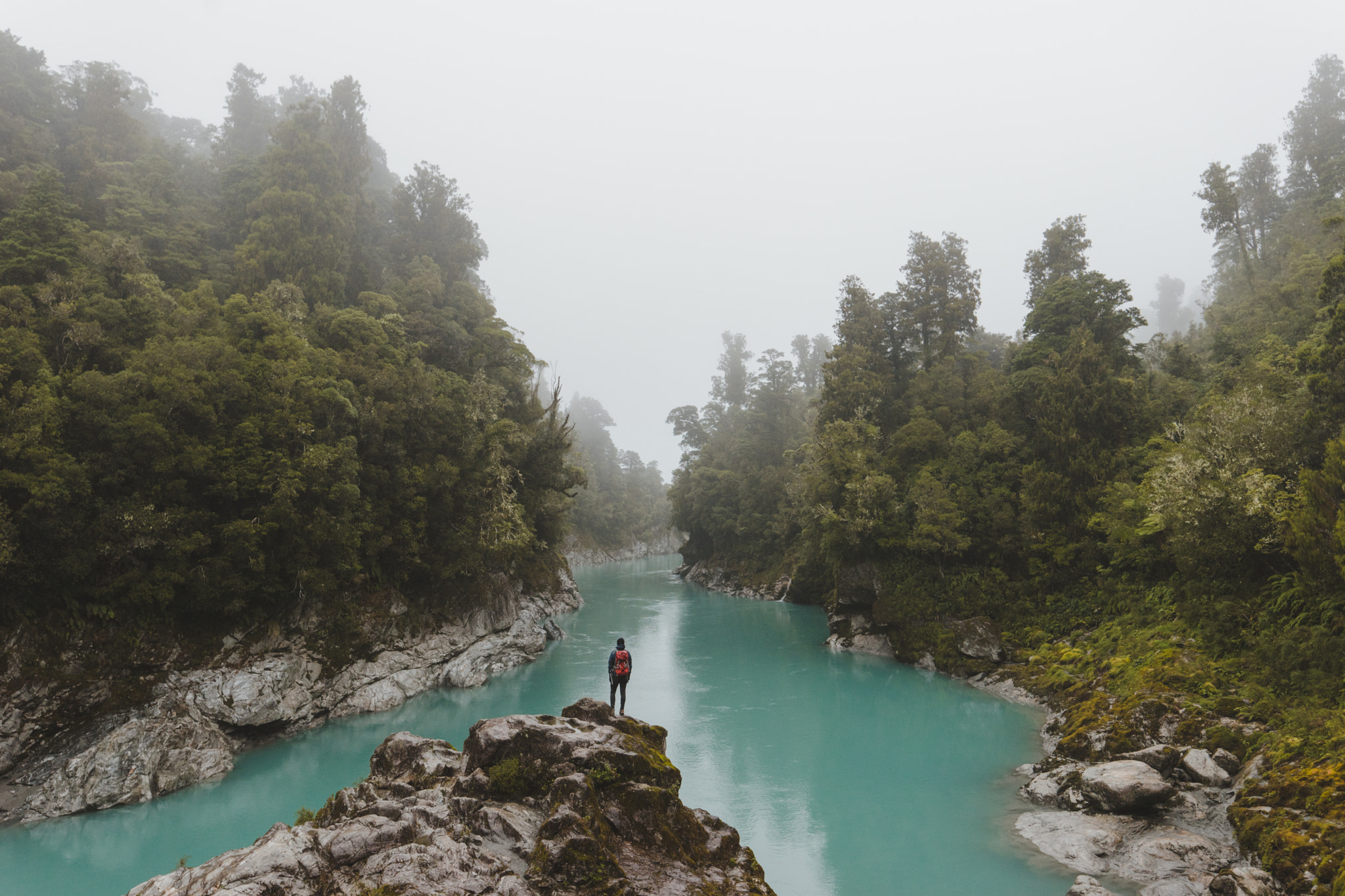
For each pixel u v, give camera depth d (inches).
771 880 579.2
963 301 1834.4
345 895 286.8
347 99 2137.1
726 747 948.0
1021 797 739.4
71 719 805.2
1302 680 713.6
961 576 1393.9
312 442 1080.2
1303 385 1004.6
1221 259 2659.9
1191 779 660.7
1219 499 916.6
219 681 906.7
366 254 2086.6
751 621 2062.0
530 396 2012.8
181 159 2113.7
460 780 406.0
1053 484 1314.0
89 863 622.8
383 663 1169.4
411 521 1275.8
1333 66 2475.4
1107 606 1164.5
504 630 1528.1
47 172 1159.0
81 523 828.0
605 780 382.0
